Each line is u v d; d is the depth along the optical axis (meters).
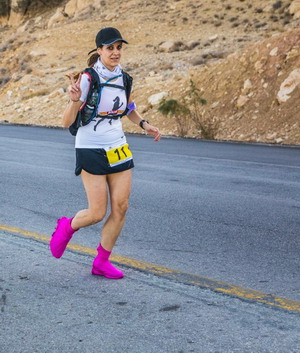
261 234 9.69
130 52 55.22
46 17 87.44
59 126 35.94
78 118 6.77
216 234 9.67
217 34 57.06
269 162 19.00
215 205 12.06
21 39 69.31
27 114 41.75
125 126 32.59
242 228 10.09
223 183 14.82
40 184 14.49
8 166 17.67
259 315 6.10
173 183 14.76
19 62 61.91
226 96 31.11
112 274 7.29
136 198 12.76
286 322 5.92
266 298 6.64
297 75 28.64
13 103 47.84
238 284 7.14
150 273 7.54
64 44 62.00
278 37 32.47
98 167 6.93
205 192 13.55
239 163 18.70
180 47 54.47
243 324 5.86
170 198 12.79
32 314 6.11
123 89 6.80
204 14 63.94
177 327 5.78
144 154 21.02
